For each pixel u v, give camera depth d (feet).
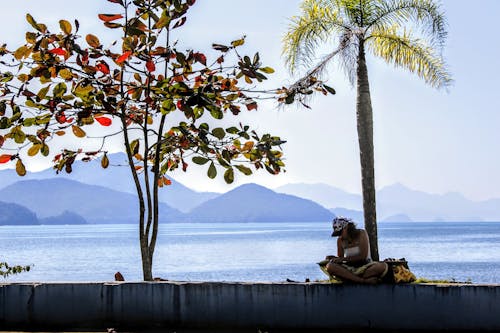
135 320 24.93
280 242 322.34
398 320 23.56
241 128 28.58
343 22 44.65
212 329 24.56
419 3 43.62
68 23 26.84
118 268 142.20
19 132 28.48
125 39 27.35
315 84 31.22
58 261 170.40
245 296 24.45
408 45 44.50
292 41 44.60
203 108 29.07
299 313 24.11
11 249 257.34
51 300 25.35
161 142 30.83
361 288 23.85
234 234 536.83
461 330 23.12
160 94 28.91
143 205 30.45
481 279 115.24
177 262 164.76
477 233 479.00
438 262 159.63
